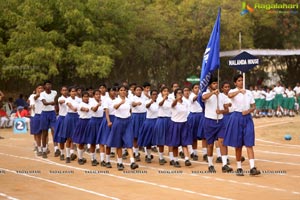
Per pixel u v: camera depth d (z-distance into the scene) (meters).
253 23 36.50
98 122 14.73
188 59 36.34
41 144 16.81
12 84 32.16
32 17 28.17
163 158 14.77
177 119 14.09
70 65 30.03
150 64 36.16
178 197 9.97
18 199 10.06
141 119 15.68
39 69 27.94
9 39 28.81
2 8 28.56
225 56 34.41
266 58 39.97
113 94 13.90
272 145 19.06
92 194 10.41
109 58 29.00
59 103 15.78
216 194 10.22
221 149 13.10
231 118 12.39
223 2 34.84
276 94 32.00
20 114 25.77
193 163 14.74
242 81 12.51
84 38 29.72
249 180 11.76
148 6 35.31
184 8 34.88
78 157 15.04
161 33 33.78
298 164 14.21
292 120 28.97
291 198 9.77
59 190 10.88
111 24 30.25
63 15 28.50
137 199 9.85
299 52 33.88
